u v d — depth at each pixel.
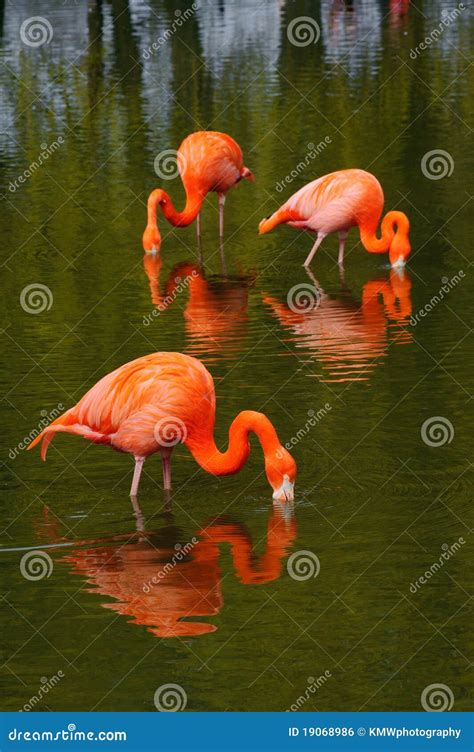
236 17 44.19
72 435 12.24
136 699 7.73
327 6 45.94
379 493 10.52
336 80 32.84
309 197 18.64
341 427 11.93
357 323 15.74
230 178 20.55
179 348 14.85
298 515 10.22
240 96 31.38
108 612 8.74
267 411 12.41
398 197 21.94
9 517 10.34
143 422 10.66
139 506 10.55
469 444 11.45
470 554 9.41
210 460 10.80
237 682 7.87
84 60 37.28
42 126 29.33
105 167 25.30
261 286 17.84
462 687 7.73
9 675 8.02
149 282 18.17
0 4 47.88
